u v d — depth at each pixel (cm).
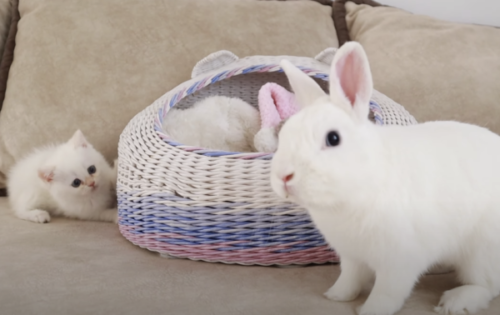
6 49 204
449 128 106
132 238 140
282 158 88
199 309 97
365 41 211
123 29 199
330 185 86
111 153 196
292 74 107
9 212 183
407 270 95
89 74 193
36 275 115
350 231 95
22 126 190
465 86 189
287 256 123
